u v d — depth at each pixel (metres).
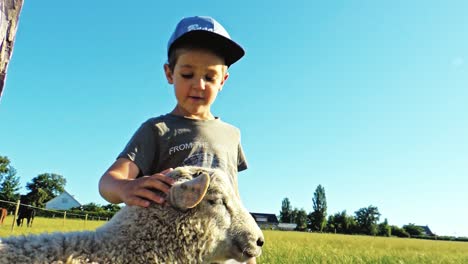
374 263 2.54
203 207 0.67
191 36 0.72
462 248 7.69
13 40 0.65
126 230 0.65
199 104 0.76
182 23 0.74
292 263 2.15
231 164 0.78
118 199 0.69
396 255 3.37
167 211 0.67
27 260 0.57
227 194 0.69
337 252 3.21
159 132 0.73
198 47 0.73
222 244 0.68
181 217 0.67
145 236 0.65
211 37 0.73
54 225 6.30
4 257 0.56
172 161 0.73
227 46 0.75
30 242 0.60
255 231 0.69
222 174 0.70
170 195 0.66
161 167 0.74
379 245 6.38
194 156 0.74
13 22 0.64
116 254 0.63
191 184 0.64
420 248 6.49
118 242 0.64
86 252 0.61
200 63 0.74
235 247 0.69
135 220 0.66
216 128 0.78
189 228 0.67
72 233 0.65
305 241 5.90
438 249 6.55
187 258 0.67
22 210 5.81
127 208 0.69
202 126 0.76
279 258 2.25
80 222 8.11
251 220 0.70
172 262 0.66
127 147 0.72
